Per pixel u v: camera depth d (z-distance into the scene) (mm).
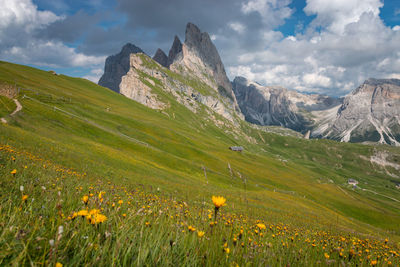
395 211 115250
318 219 38125
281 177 107125
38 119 57594
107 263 1740
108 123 84750
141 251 2000
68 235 2037
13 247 1537
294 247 3879
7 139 25891
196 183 48375
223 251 2244
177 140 103500
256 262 2424
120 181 24094
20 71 123250
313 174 195500
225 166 85812
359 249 5082
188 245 2596
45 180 6449
